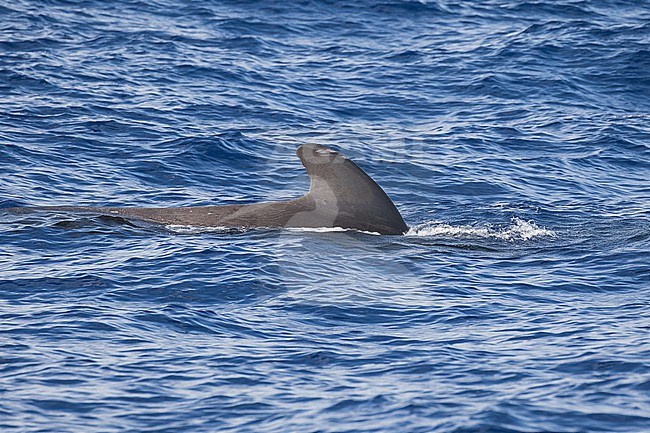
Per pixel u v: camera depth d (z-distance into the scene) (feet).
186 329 158.30
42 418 128.47
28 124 299.58
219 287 175.83
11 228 206.08
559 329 159.12
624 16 472.44
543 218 234.17
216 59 397.19
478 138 316.81
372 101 358.64
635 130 328.90
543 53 415.23
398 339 155.84
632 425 124.88
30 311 163.32
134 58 387.75
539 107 356.38
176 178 264.31
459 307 169.78
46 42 399.24
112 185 254.06
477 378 139.95
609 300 173.78
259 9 477.77
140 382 139.13
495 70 394.93
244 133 308.40
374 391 136.05
